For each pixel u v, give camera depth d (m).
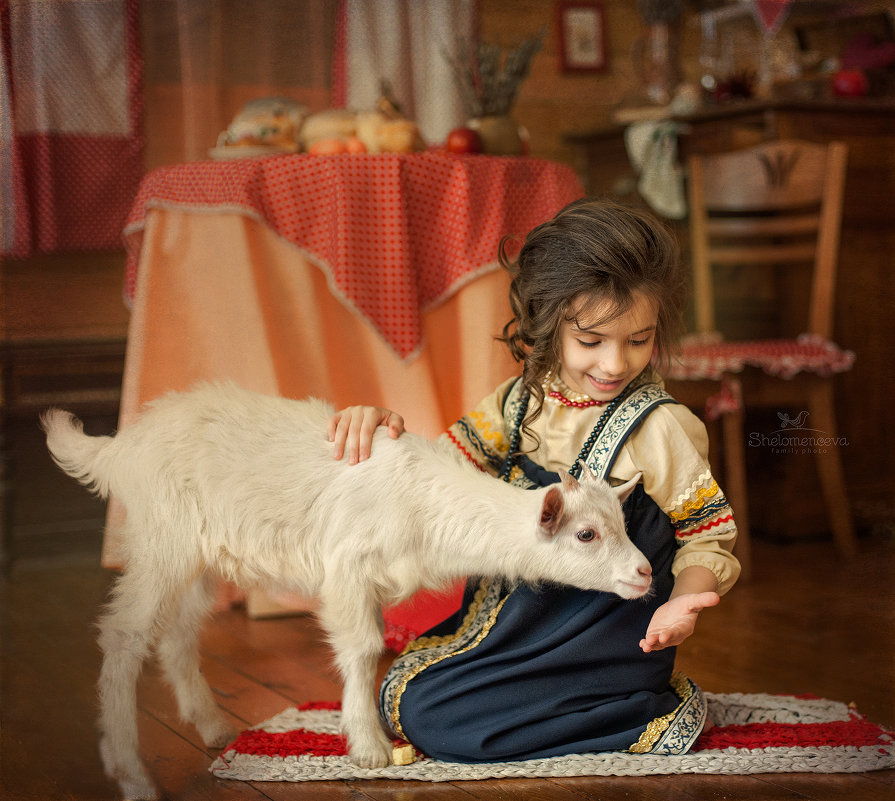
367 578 1.35
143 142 2.98
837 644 1.93
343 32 3.23
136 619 1.39
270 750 1.46
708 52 3.69
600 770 1.36
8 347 2.81
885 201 3.14
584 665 1.40
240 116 2.46
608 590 1.30
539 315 1.39
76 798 1.31
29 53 2.76
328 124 2.43
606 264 1.30
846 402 2.85
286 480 1.38
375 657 1.40
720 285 3.34
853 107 3.18
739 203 3.11
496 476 1.59
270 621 2.30
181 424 1.42
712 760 1.38
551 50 3.61
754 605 2.29
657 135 3.47
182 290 2.23
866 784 1.32
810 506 2.89
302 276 2.21
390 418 1.42
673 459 1.40
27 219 2.79
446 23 3.28
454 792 1.31
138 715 1.62
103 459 1.45
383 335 2.20
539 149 3.73
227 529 1.38
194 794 1.33
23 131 2.79
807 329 3.23
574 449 1.44
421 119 3.34
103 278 2.93
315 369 2.23
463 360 2.27
